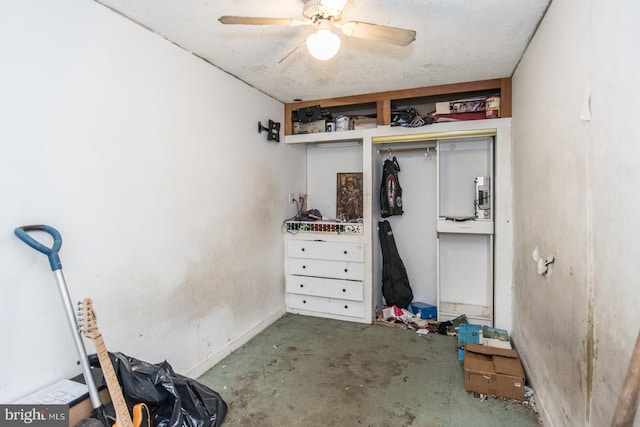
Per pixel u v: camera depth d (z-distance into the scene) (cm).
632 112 97
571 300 146
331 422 186
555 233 168
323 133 344
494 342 259
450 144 345
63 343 150
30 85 139
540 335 194
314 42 165
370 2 173
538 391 197
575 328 142
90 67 164
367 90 316
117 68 177
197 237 234
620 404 83
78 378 150
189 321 228
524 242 237
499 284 291
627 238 100
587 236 129
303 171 397
